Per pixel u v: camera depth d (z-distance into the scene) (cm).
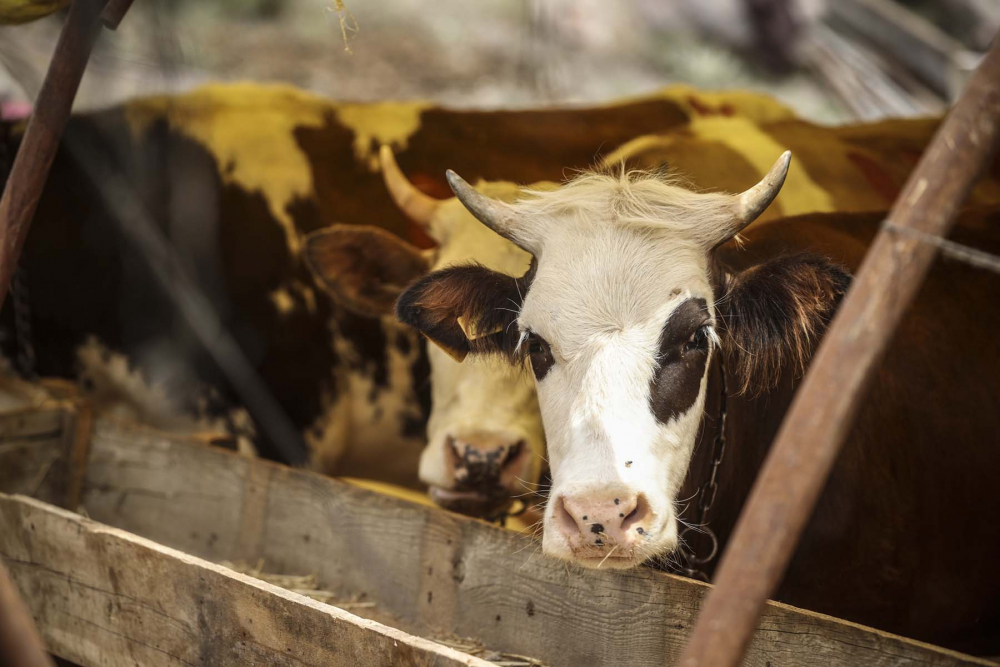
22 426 366
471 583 286
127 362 485
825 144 527
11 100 613
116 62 415
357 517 318
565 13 1177
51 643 283
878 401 301
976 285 341
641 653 244
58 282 479
